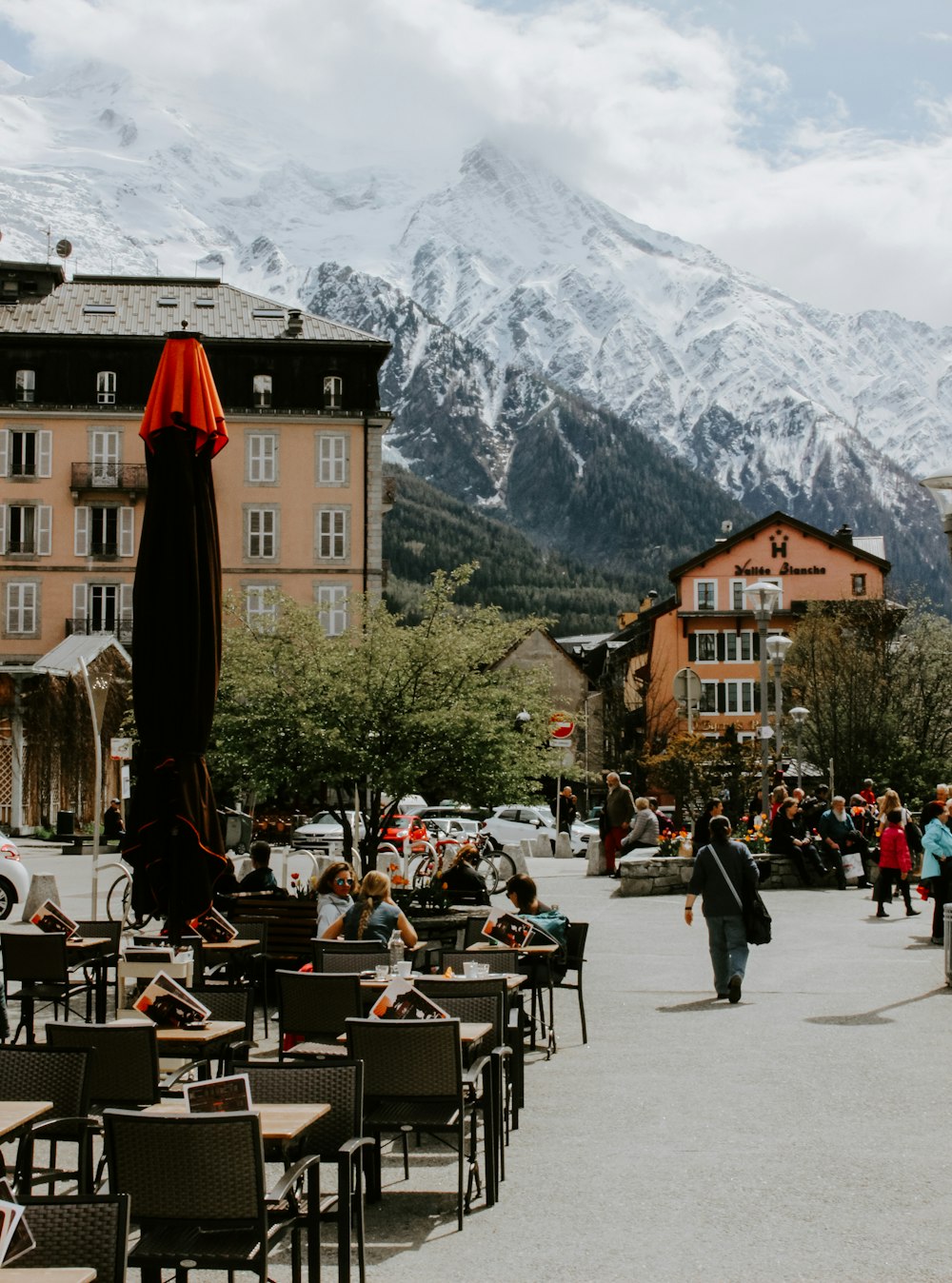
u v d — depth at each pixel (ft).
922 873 75.05
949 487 52.75
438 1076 28.78
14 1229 16.29
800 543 286.46
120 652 188.14
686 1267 25.13
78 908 95.04
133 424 237.66
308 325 247.29
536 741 75.25
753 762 138.10
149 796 44.24
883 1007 53.78
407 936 46.78
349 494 240.32
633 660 325.21
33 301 246.47
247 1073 25.45
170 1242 21.70
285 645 73.67
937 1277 24.43
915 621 224.33
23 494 237.04
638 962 67.77
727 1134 34.86
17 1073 25.93
